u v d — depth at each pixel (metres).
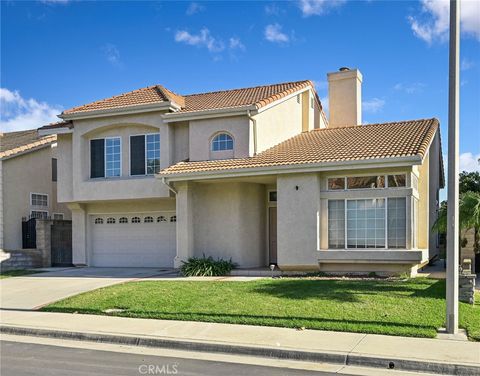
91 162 22.14
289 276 17.50
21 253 22.41
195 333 10.38
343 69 25.08
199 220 19.91
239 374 8.00
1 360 9.02
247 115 19.19
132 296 13.98
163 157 20.66
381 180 16.72
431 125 19.66
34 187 25.88
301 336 9.86
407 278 15.78
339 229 17.19
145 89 22.84
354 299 12.29
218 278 17.38
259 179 18.89
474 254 18.52
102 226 23.12
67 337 10.88
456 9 9.71
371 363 8.40
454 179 9.77
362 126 21.61
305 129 23.94
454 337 9.53
